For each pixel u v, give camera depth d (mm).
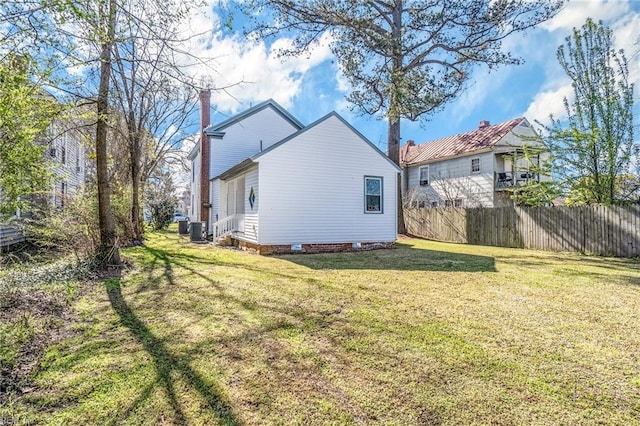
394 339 3461
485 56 13266
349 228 11375
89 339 3441
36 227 7301
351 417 2230
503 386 2596
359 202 11547
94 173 13281
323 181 11000
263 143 17391
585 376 2752
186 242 13992
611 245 9719
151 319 4039
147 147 16125
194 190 22500
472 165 21125
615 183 10859
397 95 13672
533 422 2184
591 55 10984
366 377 2725
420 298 4969
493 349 3238
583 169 11195
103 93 6531
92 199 8289
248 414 2262
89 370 2807
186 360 2998
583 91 11203
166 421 2184
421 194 24625
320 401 2406
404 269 7367
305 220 10727
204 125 17859
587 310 4441
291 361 2990
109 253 6816
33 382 2617
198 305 4594
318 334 3592
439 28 13016
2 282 4414
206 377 2711
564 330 3742
